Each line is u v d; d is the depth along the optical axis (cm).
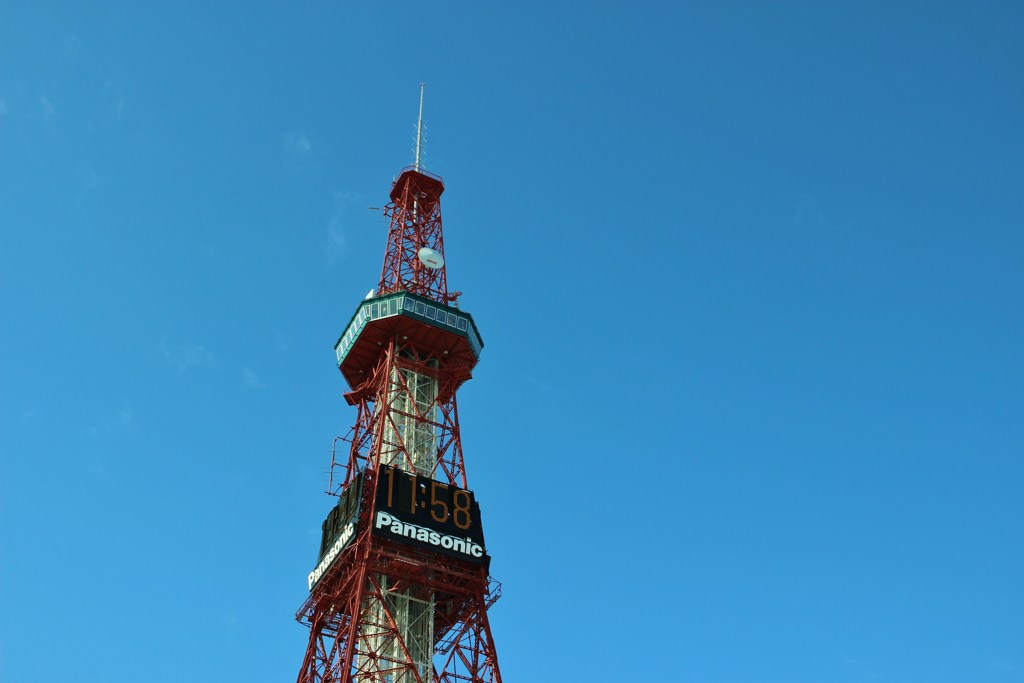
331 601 12206
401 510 12156
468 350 14388
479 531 12431
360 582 11538
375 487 12250
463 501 12606
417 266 15288
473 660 11650
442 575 11988
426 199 16338
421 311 14125
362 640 11750
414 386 14038
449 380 14338
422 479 12569
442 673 11475
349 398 14325
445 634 12425
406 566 11812
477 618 11912
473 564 12112
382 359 14288
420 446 13500
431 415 13825
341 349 14588
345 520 12369
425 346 14375
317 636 12131
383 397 13625
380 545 11844
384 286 14975
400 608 12031
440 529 12200
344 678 10750
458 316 14388
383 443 13350
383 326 14112
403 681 11500
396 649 11738
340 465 13375
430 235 15850
